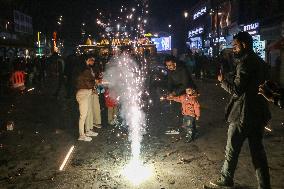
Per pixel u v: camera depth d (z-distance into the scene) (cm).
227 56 2456
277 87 234
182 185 546
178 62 811
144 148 761
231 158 505
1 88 1950
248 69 454
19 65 2034
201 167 628
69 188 547
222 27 3919
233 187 524
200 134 880
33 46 3538
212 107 1325
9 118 1173
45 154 736
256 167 477
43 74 2573
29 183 573
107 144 802
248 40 461
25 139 873
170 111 1215
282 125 949
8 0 3556
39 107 1404
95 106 966
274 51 2123
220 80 489
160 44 3070
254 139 474
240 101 471
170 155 705
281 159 658
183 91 806
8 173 623
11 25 3584
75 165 655
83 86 823
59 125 1039
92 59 821
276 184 537
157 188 536
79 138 842
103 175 600
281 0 2258
